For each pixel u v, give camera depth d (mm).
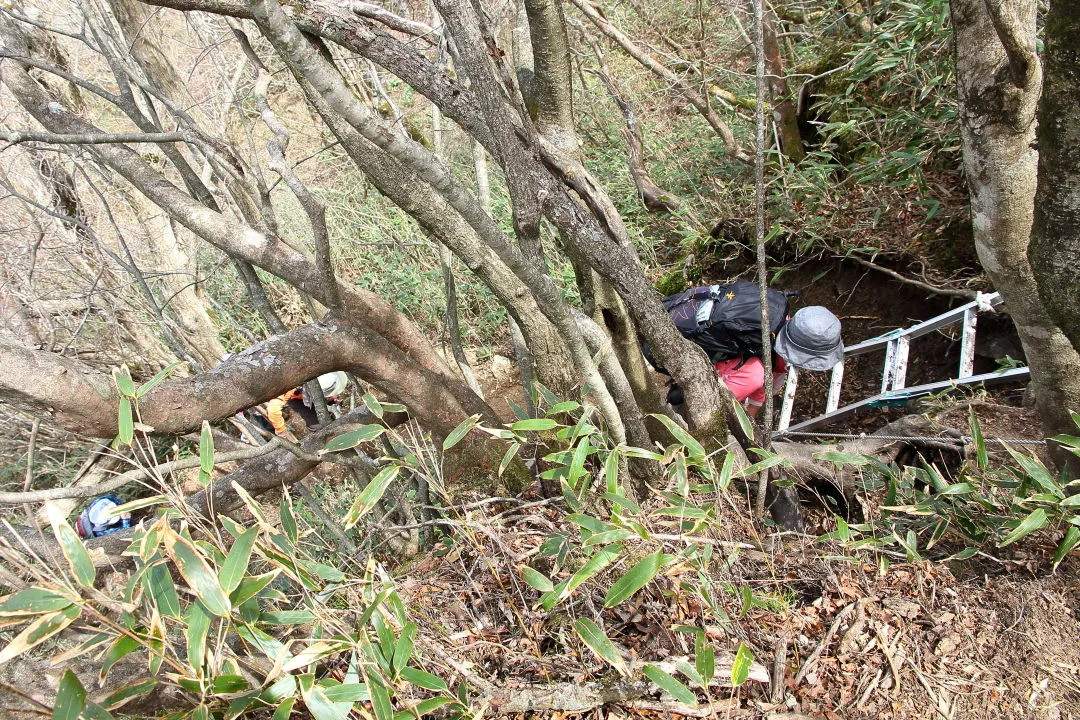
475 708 1925
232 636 2000
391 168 2498
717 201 6387
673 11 7164
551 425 2154
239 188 2676
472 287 5895
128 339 3732
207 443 1796
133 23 2979
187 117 2342
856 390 4969
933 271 4945
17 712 1486
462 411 2822
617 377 2654
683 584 2068
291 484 2732
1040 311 2275
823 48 6516
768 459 2305
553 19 2664
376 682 1650
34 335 2717
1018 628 2299
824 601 2441
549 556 2574
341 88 1760
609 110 6887
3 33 2328
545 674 2146
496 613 2436
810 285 5676
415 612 2291
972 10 1950
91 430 1873
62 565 2035
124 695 1485
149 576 1546
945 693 2123
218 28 3961
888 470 2773
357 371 2500
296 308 5641
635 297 2607
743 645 1868
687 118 7105
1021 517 2482
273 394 2244
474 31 2068
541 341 2971
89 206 3887
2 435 3410
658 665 2062
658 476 3055
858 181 5262
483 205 3346
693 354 2842
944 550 2672
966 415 3723
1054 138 1685
